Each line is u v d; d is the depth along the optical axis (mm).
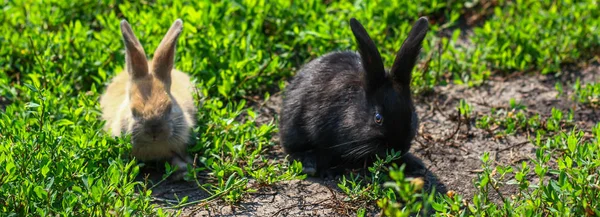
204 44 10914
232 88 10609
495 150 9656
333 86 9156
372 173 8398
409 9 12422
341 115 8969
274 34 11719
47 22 11797
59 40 11008
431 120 10383
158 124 8547
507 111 10453
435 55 11555
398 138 8422
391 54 11344
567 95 10977
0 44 11062
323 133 9109
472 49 11750
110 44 11023
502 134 9945
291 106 9422
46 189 7406
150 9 12055
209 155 9070
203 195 8625
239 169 8523
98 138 8562
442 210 7461
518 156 9477
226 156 9141
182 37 10977
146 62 9109
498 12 12352
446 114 10523
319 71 9484
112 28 11359
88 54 10891
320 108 9133
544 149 8805
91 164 8062
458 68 11445
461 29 12648
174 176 8875
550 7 12742
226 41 10977
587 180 7543
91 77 10664
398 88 8586
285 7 11906
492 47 11648
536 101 10859
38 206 7461
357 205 8258
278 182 8844
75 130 8578
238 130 9438
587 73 11430
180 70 10570
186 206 8367
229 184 8305
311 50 11477
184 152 9117
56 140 7984
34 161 7766
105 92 9977
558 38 11742
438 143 9781
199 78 10641
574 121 10312
